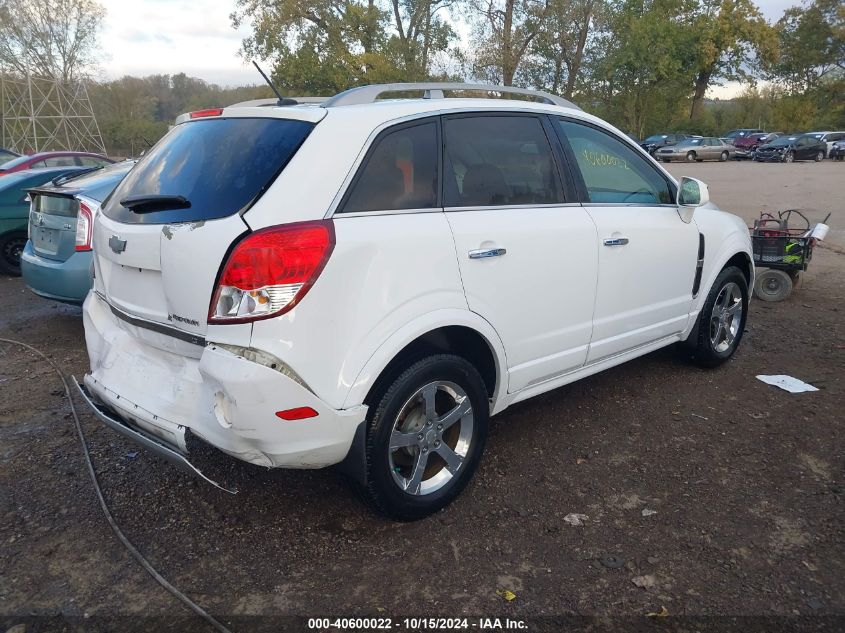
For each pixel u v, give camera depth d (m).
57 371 5.03
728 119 63.69
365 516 3.16
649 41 42.09
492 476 3.51
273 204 2.56
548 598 2.61
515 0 25.12
